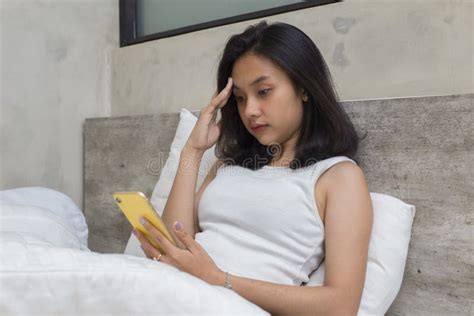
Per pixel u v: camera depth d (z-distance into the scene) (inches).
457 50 43.6
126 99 76.1
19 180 67.2
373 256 38.3
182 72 68.4
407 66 46.9
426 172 40.3
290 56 39.4
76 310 23.1
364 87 50.0
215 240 38.8
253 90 40.0
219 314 24.0
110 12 78.3
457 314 38.1
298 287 32.6
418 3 46.0
